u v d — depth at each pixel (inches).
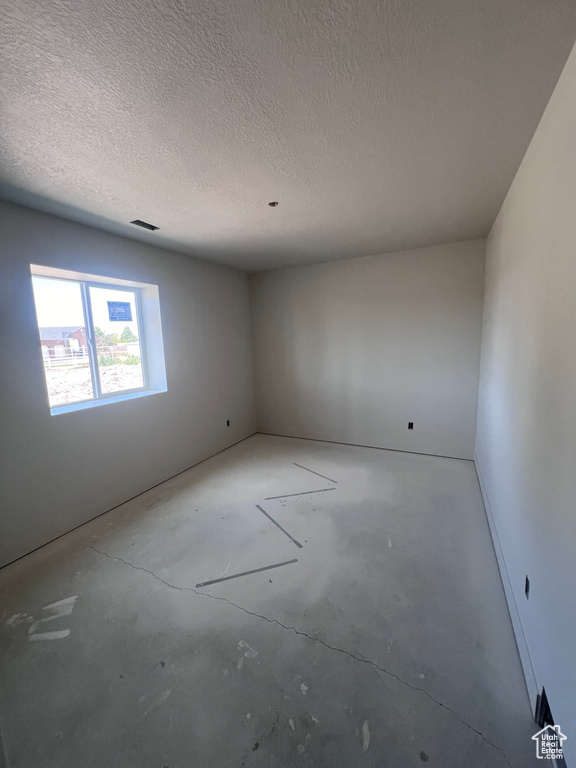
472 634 61.7
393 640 60.7
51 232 93.0
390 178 77.1
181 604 70.3
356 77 46.0
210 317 160.7
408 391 157.9
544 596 46.7
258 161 68.0
